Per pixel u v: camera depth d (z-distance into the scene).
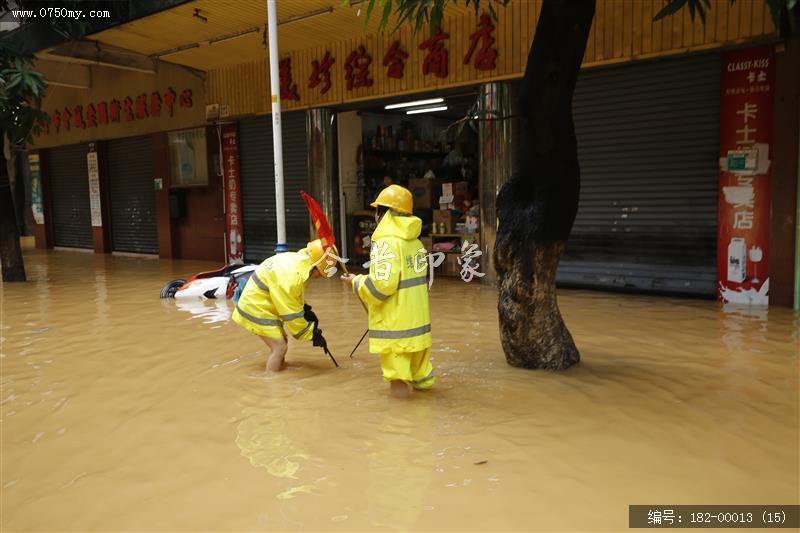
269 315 5.45
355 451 3.83
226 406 4.68
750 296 7.81
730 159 7.76
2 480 3.64
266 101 12.77
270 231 13.36
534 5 9.04
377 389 5.01
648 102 8.47
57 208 19.25
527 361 5.39
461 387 4.97
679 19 7.88
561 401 4.60
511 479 3.43
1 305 9.37
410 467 3.60
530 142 5.11
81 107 17.27
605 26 8.48
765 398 4.57
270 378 5.35
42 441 4.16
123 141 16.61
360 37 11.07
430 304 8.56
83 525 3.12
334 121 12.04
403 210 4.69
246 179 13.64
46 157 19.19
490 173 9.79
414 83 10.48
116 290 10.70
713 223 8.06
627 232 8.80
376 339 4.71
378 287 4.54
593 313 7.61
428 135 14.16
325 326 7.41
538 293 5.25
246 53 12.49
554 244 5.20
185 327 7.50
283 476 3.53
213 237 14.71
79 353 6.39
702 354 5.75
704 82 7.98
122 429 4.32
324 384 5.16
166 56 13.02
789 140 7.34
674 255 8.41
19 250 11.98
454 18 9.86
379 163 13.05
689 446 3.79
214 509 3.21
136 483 3.53
